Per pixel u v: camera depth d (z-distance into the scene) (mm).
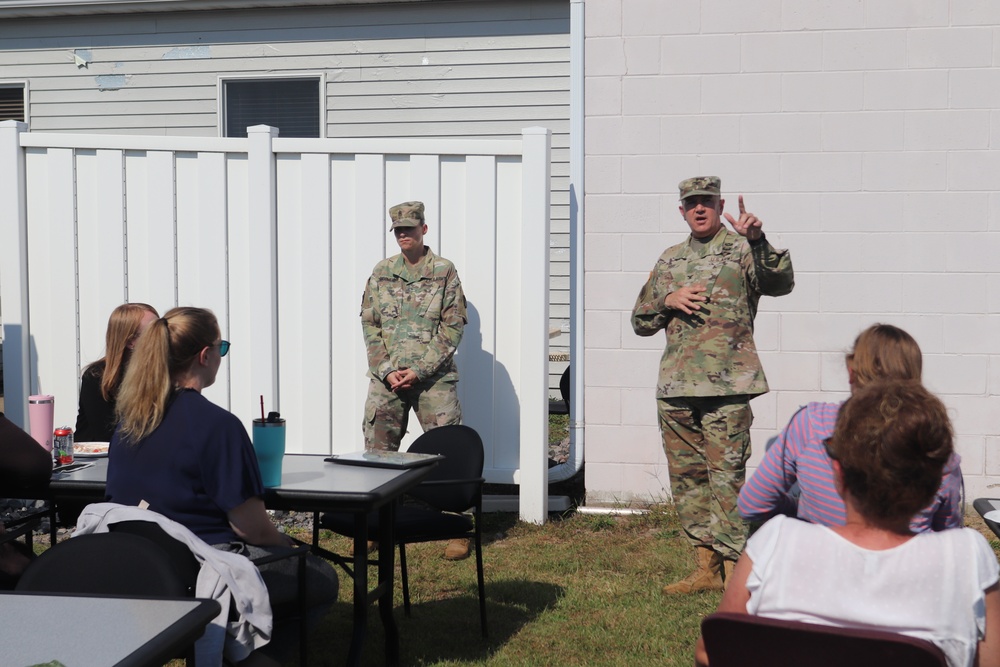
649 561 5387
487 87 9766
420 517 4312
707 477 4875
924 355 6125
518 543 5797
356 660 3502
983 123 6020
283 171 6406
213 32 10047
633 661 4008
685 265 4863
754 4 6180
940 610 1946
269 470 3398
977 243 6055
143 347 3109
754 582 2074
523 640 4262
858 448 2002
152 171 6484
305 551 3164
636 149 6336
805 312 6215
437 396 5785
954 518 2703
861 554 2012
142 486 3059
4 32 10312
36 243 6582
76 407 6570
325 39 9930
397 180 6328
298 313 6434
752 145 6227
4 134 6488
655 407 6406
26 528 3836
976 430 6094
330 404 6418
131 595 2350
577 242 6547
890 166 6109
